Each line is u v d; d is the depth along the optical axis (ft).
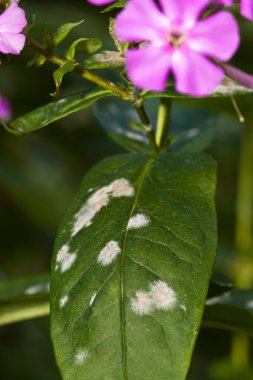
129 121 1.13
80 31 1.56
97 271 0.91
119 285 0.90
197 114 1.20
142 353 0.88
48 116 0.97
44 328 1.69
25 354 1.65
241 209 1.52
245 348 1.42
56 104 0.98
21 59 1.69
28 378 1.62
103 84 0.94
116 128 1.16
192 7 0.82
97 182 0.98
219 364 1.43
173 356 0.87
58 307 0.91
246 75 0.85
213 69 0.80
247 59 1.61
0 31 0.88
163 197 0.94
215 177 0.96
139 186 0.96
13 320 1.07
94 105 1.22
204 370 1.62
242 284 1.49
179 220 0.92
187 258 0.90
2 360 1.63
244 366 1.42
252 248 1.50
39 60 0.93
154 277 0.90
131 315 0.89
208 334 1.64
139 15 0.82
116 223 0.93
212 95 0.91
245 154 1.51
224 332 1.63
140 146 1.12
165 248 0.91
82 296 0.91
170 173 0.97
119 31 0.82
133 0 0.82
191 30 0.82
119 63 0.92
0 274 1.66
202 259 0.90
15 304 1.06
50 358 1.66
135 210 0.94
